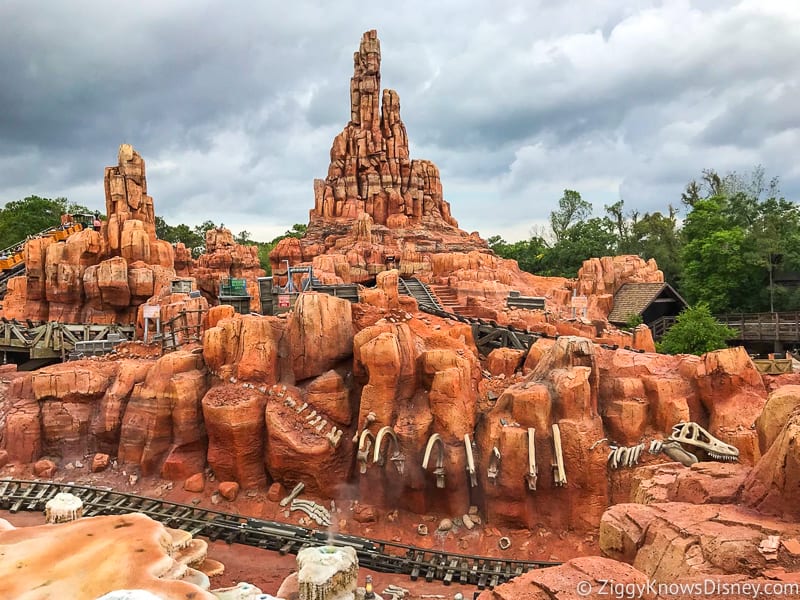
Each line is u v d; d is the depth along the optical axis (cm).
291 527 2161
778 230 5931
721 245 5678
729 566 1079
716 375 2341
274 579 1883
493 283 4372
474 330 3394
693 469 1579
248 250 6669
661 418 2331
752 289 5694
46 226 8994
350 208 6050
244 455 2405
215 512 2275
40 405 2762
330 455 2347
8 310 4578
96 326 4078
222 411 2375
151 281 4469
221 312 3108
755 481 1325
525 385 2302
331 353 2584
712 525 1196
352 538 2105
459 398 2267
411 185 6253
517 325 3606
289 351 2630
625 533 1320
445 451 2223
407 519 2277
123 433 2656
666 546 1185
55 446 2719
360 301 3281
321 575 1439
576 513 2162
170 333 3247
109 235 4691
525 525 2177
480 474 2233
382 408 2295
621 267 5644
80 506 1709
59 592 1077
